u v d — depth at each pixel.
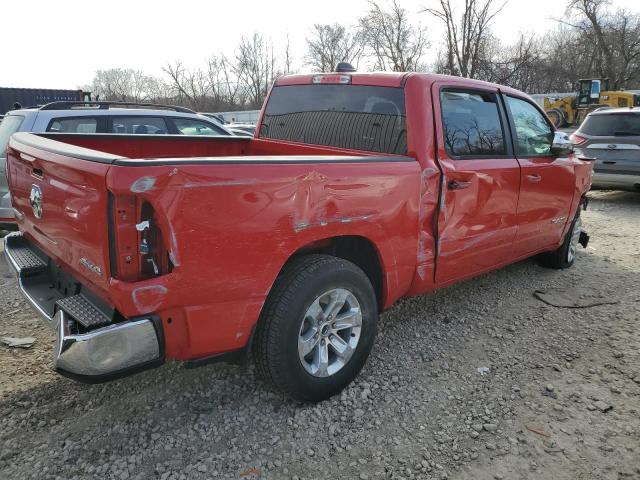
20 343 3.83
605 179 9.65
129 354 2.36
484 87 4.11
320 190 2.81
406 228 3.37
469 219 3.87
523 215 4.49
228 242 2.49
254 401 3.15
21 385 3.30
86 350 2.28
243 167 2.50
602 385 3.42
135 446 2.75
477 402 3.21
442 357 3.75
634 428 2.98
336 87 4.05
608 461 2.72
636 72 40.06
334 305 3.04
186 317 2.49
